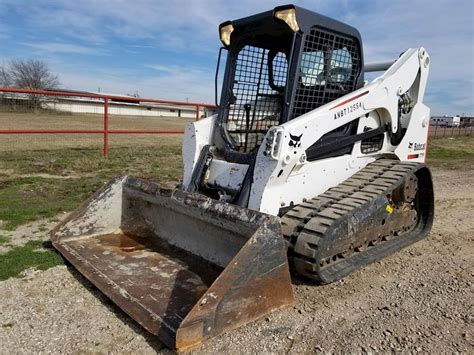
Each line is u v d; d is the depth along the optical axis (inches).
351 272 165.3
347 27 180.7
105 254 169.9
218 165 178.4
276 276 132.6
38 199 271.9
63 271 163.5
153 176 361.4
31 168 374.3
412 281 168.4
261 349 118.6
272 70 197.9
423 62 219.8
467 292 159.5
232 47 190.7
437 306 147.9
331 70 179.2
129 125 1019.3
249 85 194.9
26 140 627.5
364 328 132.1
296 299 148.9
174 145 635.5
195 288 142.0
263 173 155.5
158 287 142.2
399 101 212.4
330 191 179.8
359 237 171.0
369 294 155.9
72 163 402.6
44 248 185.5
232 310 122.9
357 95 182.2
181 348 111.1
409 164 205.5
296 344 122.0
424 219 223.9
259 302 130.0
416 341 125.8
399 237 207.3
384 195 178.9
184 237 174.2
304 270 152.0
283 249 132.3
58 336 122.7
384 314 141.3
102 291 141.6
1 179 325.1
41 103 523.2
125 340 121.5
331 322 134.9
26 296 144.6
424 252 201.6
